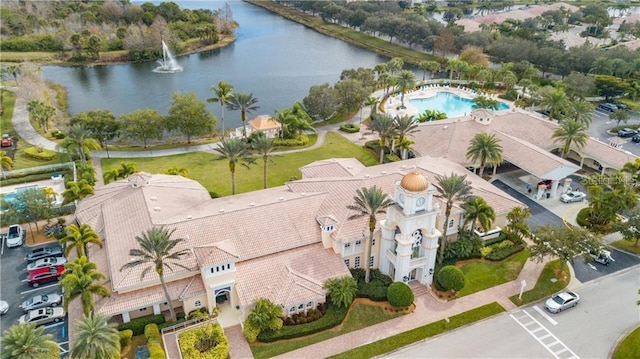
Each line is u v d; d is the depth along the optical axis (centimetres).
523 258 7419
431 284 6825
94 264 5584
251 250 6388
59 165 9725
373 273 6844
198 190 7969
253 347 5684
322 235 6669
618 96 15325
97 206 7369
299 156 10994
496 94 16062
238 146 8356
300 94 16588
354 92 13388
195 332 5641
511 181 9862
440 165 8919
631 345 5747
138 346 5638
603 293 6706
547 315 6300
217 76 18575
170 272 5975
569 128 9956
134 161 10531
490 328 6078
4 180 9219
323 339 5841
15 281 6694
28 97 13100
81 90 16500
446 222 6831
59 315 5966
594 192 8294
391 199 6412
